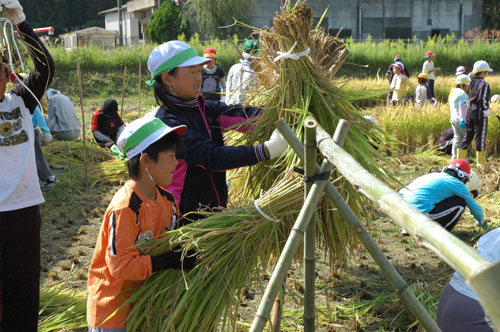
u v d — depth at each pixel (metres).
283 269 2.19
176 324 2.70
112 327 2.62
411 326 3.98
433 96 16.52
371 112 13.05
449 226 5.58
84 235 6.28
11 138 3.09
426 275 5.07
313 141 2.19
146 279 2.69
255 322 2.16
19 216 3.15
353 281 4.94
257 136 3.34
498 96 12.94
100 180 8.62
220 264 2.77
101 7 73.88
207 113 3.26
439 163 9.74
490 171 9.05
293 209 2.95
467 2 39.84
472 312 3.09
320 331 4.10
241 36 34.03
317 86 3.20
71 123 10.40
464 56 26.69
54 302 4.21
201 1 33.62
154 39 35.28
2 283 3.21
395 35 40.06
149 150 2.54
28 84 3.23
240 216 2.81
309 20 3.24
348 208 2.21
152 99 21.05
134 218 2.54
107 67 23.62
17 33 3.11
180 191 2.97
